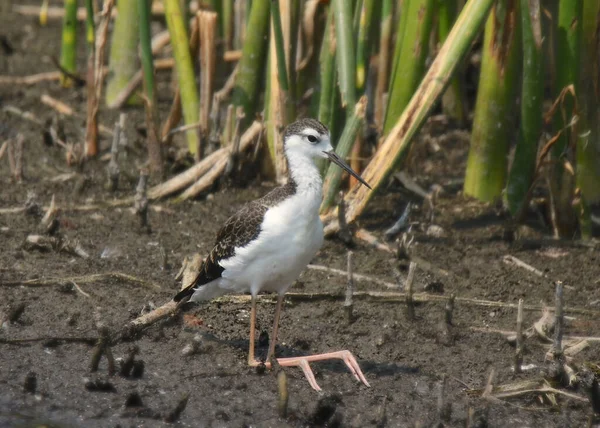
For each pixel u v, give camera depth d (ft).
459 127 51.19
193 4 56.65
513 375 30.32
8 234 38.60
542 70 38.52
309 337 32.48
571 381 29.45
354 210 38.52
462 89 50.65
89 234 39.22
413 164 46.44
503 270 37.11
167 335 32.27
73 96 54.29
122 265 36.73
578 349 31.40
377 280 36.06
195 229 40.14
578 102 38.22
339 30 37.40
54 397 28.91
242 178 43.98
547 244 39.29
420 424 26.84
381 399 29.01
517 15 39.27
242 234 28.68
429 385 29.76
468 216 41.60
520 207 39.73
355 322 33.30
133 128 50.44
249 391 29.32
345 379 30.09
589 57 38.40
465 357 31.45
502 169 42.27
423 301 34.47
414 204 42.96
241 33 53.36
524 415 28.37
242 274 29.27
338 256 38.06
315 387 29.32
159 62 56.13
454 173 46.62
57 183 44.04
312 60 48.29
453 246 39.04
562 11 37.50
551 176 39.37
